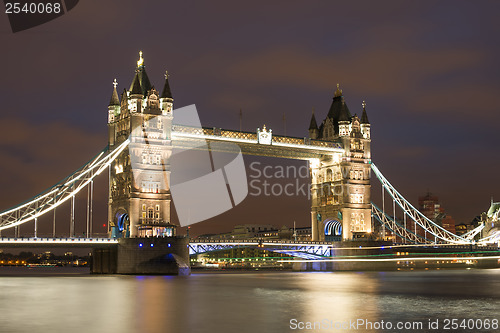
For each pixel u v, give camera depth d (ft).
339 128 525.34
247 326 146.10
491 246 623.77
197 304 196.44
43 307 188.75
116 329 142.20
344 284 301.02
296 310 178.70
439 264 570.87
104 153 440.86
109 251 415.23
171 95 430.20
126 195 416.87
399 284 302.45
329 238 545.44
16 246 368.68
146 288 269.64
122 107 434.71
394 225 584.81
